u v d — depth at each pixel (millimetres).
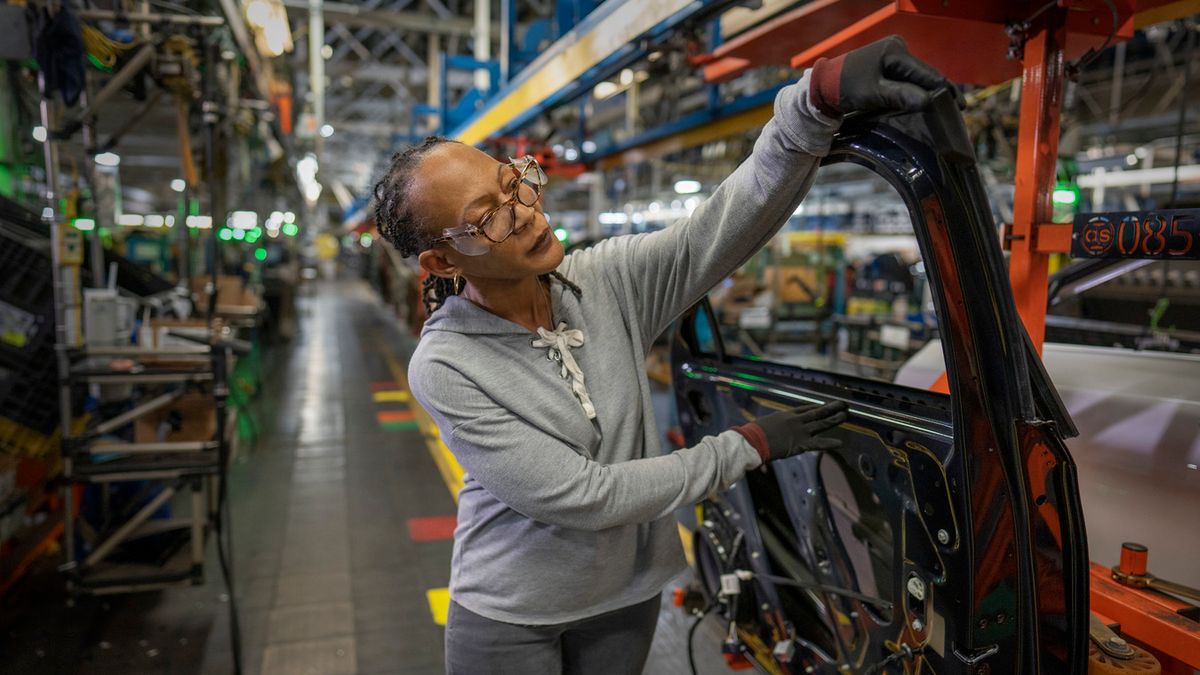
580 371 1205
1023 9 1479
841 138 1086
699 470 1113
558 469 1082
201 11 4488
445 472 5359
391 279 18109
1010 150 3475
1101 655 1170
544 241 1124
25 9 2980
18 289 3209
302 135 11445
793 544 1643
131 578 3010
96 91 4363
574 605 1253
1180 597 1360
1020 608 1043
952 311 983
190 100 4504
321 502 4715
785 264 8875
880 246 9906
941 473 1057
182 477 2984
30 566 3619
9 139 4094
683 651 2961
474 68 7613
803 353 8500
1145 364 1850
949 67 1829
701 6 2369
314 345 12188
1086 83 7516
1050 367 2010
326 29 14219
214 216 3127
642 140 5043
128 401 3744
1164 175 4496
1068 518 1058
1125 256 1269
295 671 2848
